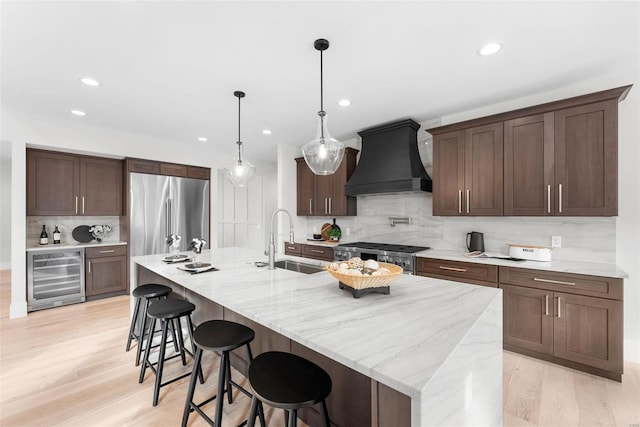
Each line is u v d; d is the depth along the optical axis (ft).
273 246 7.64
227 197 21.65
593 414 5.75
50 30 5.86
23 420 5.58
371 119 11.54
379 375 2.62
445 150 10.28
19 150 11.02
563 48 6.57
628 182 7.75
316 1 5.10
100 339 9.12
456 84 8.44
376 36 6.12
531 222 9.34
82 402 6.12
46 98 9.34
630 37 6.12
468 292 5.16
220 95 9.19
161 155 14.88
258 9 5.30
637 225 7.65
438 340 3.28
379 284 4.85
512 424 5.50
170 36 6.09
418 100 9.65
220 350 4.77
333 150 7.10
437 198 10.48
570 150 7.81
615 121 7.19
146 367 6.86
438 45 6.45
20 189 11.06
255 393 3.62
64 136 11.98
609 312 6.79
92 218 14.24
